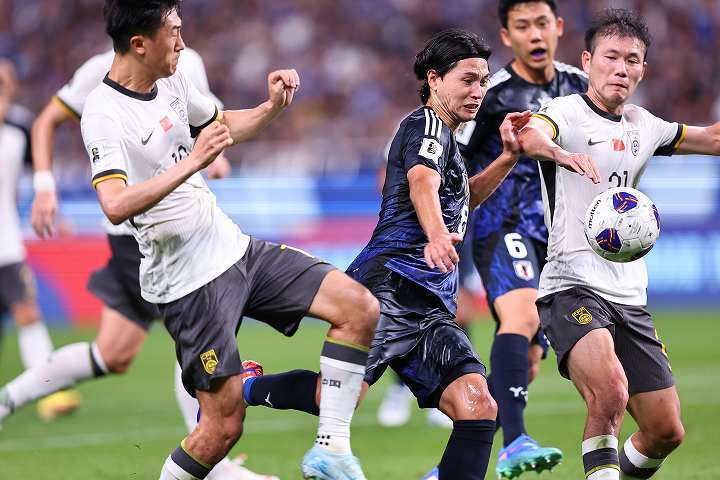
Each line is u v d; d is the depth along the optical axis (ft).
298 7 230.48
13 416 97.45
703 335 147.54
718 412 94.48
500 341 67.00
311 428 91.50
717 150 58.03
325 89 220.43
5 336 161.58
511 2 71.92
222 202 168.86
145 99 51.03
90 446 82.53
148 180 47.55
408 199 54.13
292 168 182.39
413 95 221.46
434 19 227.81
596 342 53.21
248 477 62.69
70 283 163.63
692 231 172.55
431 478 60.90
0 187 101.35
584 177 55.72
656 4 219.20
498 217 70.59
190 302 51.24
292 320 52.95
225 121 56.59
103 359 73.82
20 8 234.79
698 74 215.92
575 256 55.77
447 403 52.85
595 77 55.93
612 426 52.06
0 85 104.17
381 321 53.62
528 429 88.02
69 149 198.90
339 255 170.91
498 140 72.08
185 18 230.48
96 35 231.50
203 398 51.44
